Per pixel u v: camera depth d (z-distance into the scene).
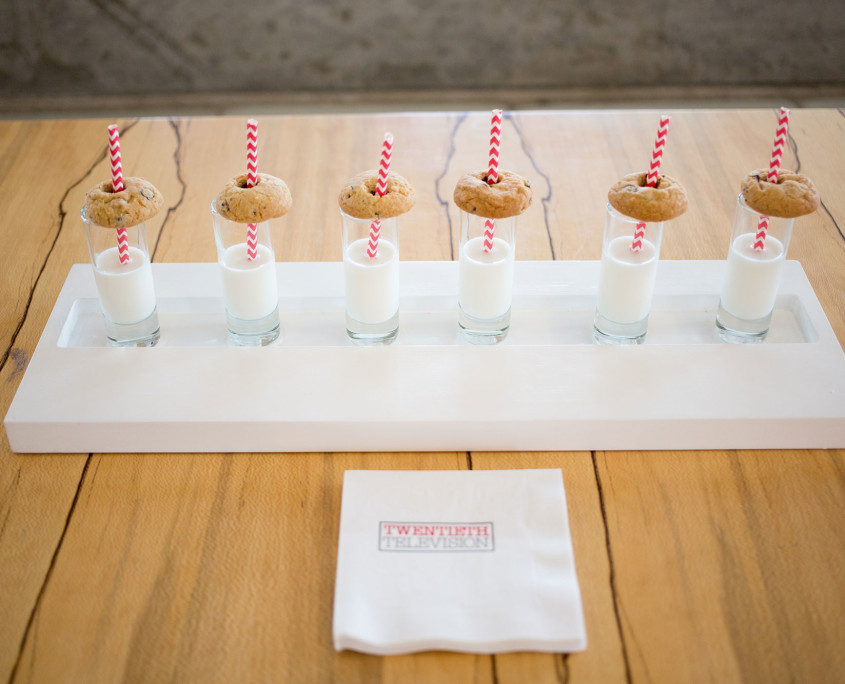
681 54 2.85
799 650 0.87
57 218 1.51
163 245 1.43
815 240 1.45
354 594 0.90
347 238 1.15
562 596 0.90
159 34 2.79
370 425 1.07
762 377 1.13
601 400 1.09
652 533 0.99
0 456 1.09
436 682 0.85
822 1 2.73
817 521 1.00
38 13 2.73
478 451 1.10
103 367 1.15
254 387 1.12
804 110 1.81
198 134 1.73
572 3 2.75
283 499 1.03
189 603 0.92
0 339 1.25
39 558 0.96
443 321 1.26
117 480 1.05
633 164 1.65
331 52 2.85
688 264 1.34
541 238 1.46
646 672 0.85
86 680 0.85
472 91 2.94
